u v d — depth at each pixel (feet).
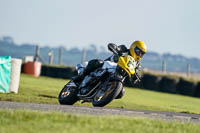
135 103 140.77
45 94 134.51
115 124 57.93
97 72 94.79
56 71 306.14
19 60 126.62
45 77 290.76
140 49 93.35
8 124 52.31
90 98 96.99
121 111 85.20
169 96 234.79
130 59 91.81
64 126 52.47
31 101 96.78
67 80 274.16
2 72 120.26
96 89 96.27
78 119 58.34
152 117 81.15
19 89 143.54
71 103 103.09
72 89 102.37
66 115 60.44
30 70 294.87
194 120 84.69
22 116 57.31
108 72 92.43
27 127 50.75
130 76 91.97
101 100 91.97
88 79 96.53
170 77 289.94
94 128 53.36
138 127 58.13
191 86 287.89
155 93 248.32
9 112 59.52
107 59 96.73
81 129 51.42
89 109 80.74
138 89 278.46
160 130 57.77
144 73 293.64
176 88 290.15
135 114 83.15
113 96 90.33
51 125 52.80
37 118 56.90
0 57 120.06
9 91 123.85
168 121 72.64
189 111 132.67
